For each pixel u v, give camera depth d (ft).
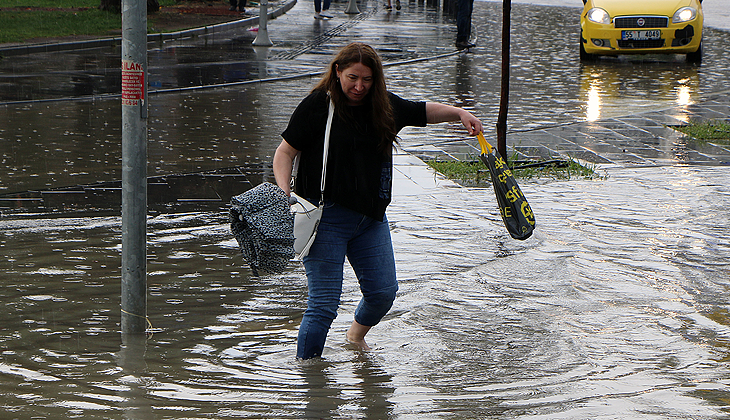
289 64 99.86
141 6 24.98
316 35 133.49
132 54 25.03
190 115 68.08
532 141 61.16
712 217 41.88
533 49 121.60
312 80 89.45
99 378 23.13
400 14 180.45
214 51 111.04
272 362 24.85
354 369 24.40
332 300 24.67
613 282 32.53
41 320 27.53
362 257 25.03
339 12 182.91
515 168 52.06
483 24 157.69
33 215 39.99
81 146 55.47
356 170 23.61
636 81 92.99
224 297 30.45
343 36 132.87
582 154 56.95
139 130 25.49
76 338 26.16
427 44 124.26
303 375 23.85
